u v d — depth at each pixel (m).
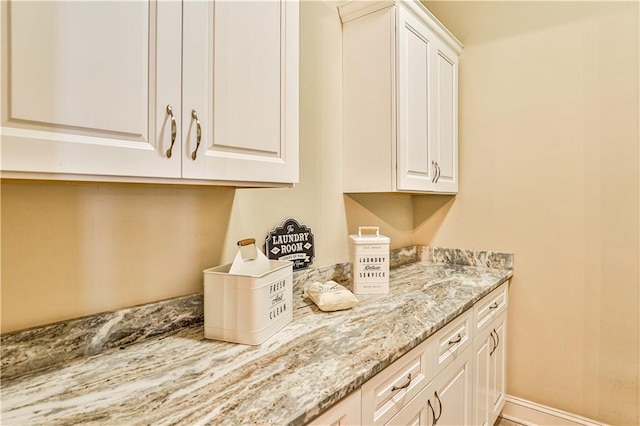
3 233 0.79
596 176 1.79
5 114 0.56
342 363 0.89
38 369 0.83
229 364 0.88
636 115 1.69
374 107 1.69
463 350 1.46
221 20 0.88
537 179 1.96
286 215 1.50
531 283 1.99
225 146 0.90
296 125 1.13
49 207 0.85
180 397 0.73
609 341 1.77
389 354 0.95
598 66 1.78
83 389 0.76
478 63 2.14
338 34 1.78
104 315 0.94
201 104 0.84
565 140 1.87
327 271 1.68
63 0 0.62
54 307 0.86
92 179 0.66
